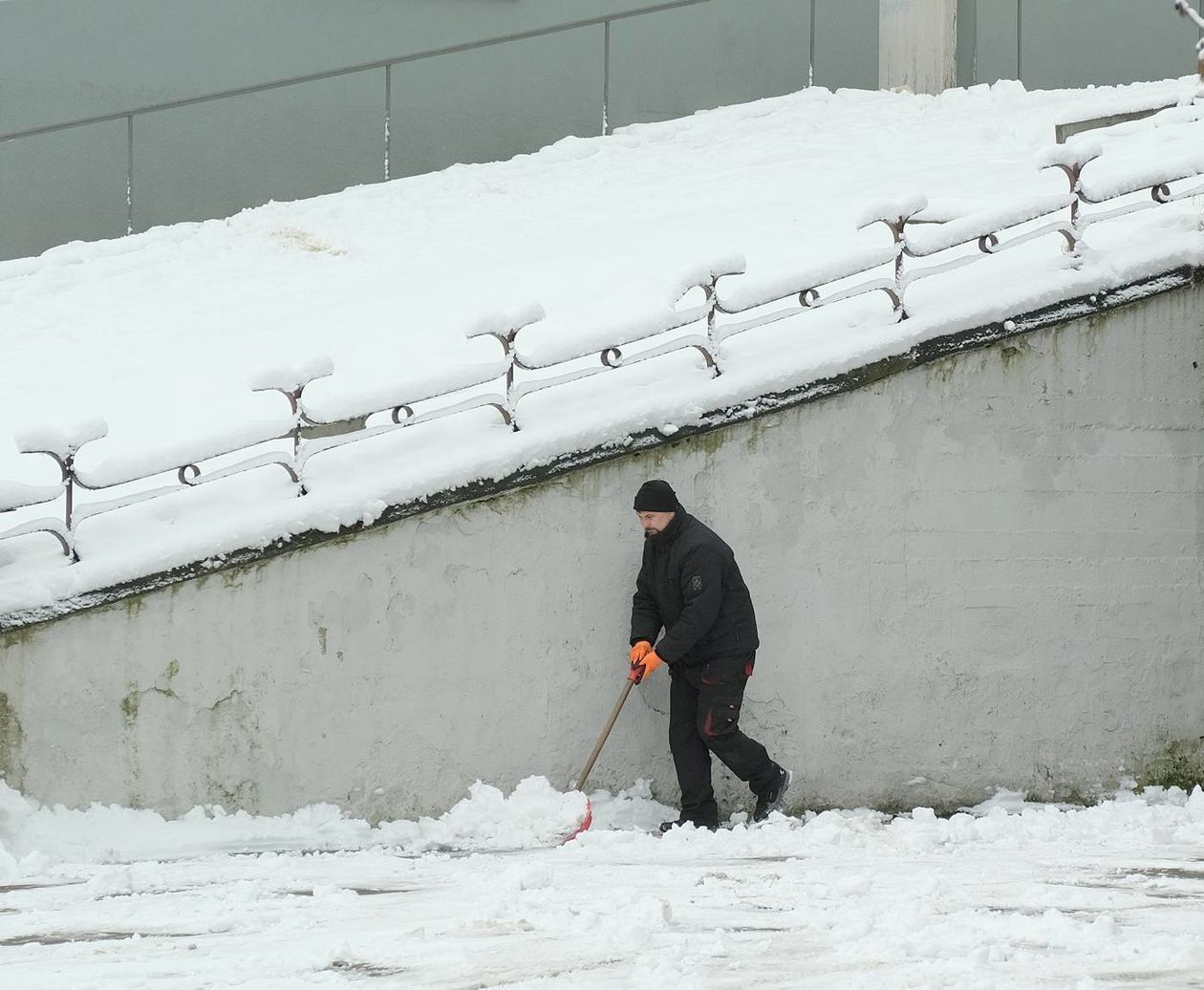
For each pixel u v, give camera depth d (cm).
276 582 1041
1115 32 3002
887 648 1196
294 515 1041
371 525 1061
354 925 709
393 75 2752
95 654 1005
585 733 1119
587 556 1120
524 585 1105
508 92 2803
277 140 2703
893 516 1199
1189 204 1470
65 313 1805
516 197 2297
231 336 1577
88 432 1018
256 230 2188
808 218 1794
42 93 2622
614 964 612
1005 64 2997
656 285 1564
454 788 1084
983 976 575
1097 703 1246
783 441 1172
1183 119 1947
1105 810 1166
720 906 741
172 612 1020
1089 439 1248
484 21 2816
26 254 2592
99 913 764
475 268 1777
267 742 1039
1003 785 1221
